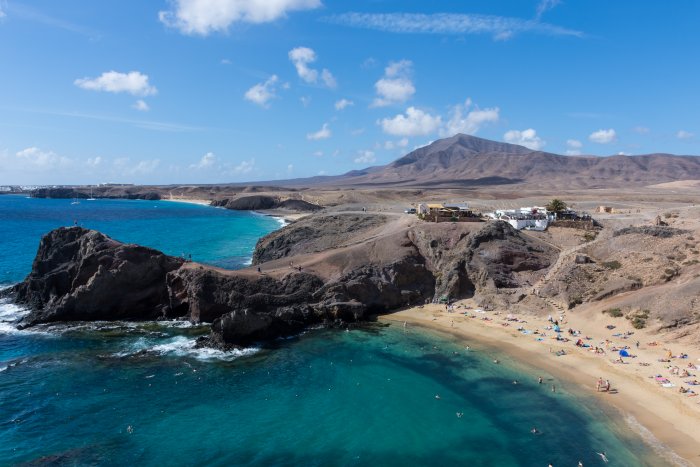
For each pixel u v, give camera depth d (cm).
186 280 7588
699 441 4222
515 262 8712
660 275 7400
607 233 9512
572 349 6234
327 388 5391
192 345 6531
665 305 6581
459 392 5269
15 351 6259
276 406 4997
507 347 6425
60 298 7612
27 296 8088
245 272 8038
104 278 7431
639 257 8000
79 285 7594
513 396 5159
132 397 5122
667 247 8081
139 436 4419
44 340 6650
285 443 4359
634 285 7444
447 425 4647
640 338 6325
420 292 8538
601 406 4881
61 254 8244
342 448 4294
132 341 6656
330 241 11756
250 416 4800
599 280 7825
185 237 16300
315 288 7931
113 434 4441
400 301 8269
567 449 4222
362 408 4966
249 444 4338
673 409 4725
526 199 19762
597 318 7019
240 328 6631
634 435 4375
